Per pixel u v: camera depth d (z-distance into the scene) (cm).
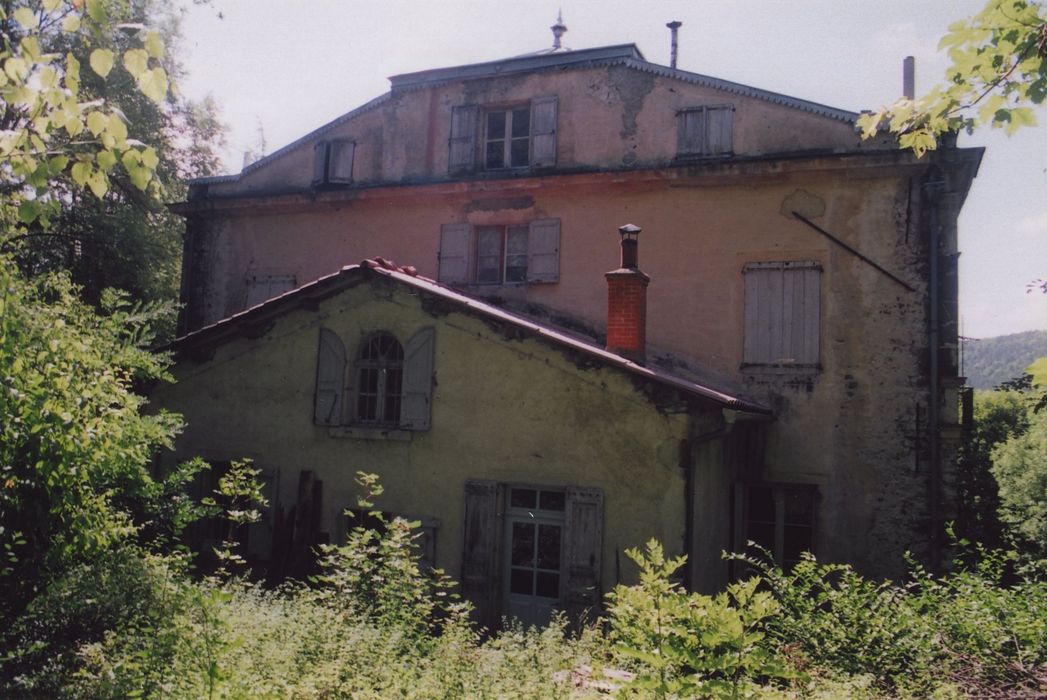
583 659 542
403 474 927
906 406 1102
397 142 1483
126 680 413
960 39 436
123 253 1706
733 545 1045
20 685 434
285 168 1545
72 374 498
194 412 1037
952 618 550
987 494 2206
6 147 340
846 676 486
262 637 511
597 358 839
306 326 995
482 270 1407
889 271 1130
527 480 869
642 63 1321
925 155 1097
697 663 366
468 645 550
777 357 1170
